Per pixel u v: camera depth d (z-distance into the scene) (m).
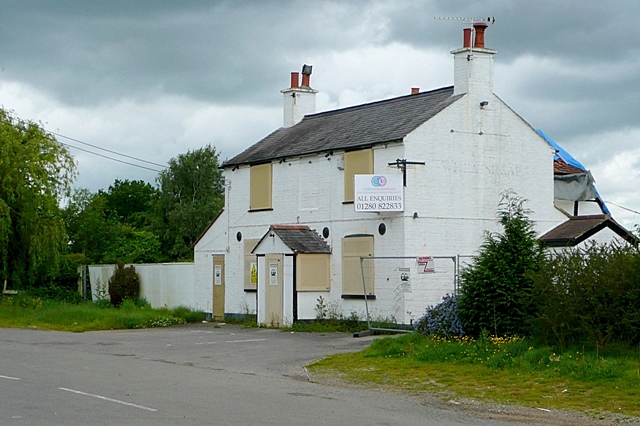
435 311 23.17
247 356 22.77
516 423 13.45
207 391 15.83
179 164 80.12
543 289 19.36
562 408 14.70
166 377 17.98
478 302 21.39
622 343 18.56
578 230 30.03
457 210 30.02
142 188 95.50
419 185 29.34
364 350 22.78
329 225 32.22
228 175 37.62
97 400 14.27
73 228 55.28
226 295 37.19
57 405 13.66
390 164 29.48
